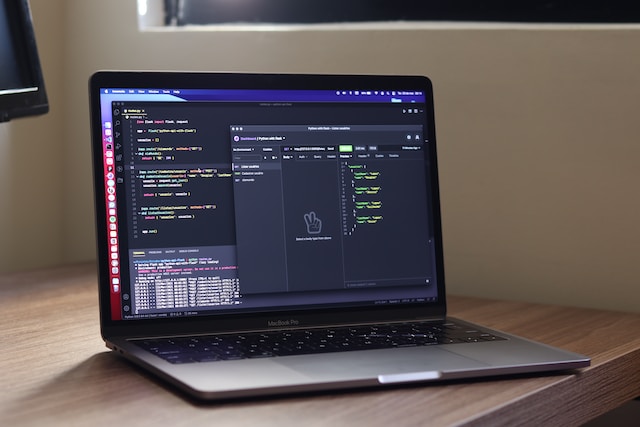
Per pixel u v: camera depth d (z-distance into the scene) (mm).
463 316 1338
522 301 1484
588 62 1405
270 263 1131
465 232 1534
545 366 957
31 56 1482
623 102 1385
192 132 1124
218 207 1121
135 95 1110
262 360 957
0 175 1822
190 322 1095
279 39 1693
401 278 1179
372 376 890
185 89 1128
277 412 821
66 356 1046
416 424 793
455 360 961
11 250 1853
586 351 1104
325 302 1147
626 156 1389
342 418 806
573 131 1427
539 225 1468
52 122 1924
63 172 1938
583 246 1433
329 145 1172
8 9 1448
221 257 1114
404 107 1208
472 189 1521
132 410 829
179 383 872
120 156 1096
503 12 1536
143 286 1085
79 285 1531
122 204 1089
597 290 1426
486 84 1493
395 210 1187
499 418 849
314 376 889
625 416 1366
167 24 1886
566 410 964
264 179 1142
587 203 1425
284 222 1143
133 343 1043
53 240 1936
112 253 1078
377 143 1190
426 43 1543
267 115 1154
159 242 1096
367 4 1665
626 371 1096
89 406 843
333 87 1184
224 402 851
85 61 1922
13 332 1179
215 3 1832
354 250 1164
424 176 1205
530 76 1455
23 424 793
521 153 1473
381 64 1591
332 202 1164
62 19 1926
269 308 1125
